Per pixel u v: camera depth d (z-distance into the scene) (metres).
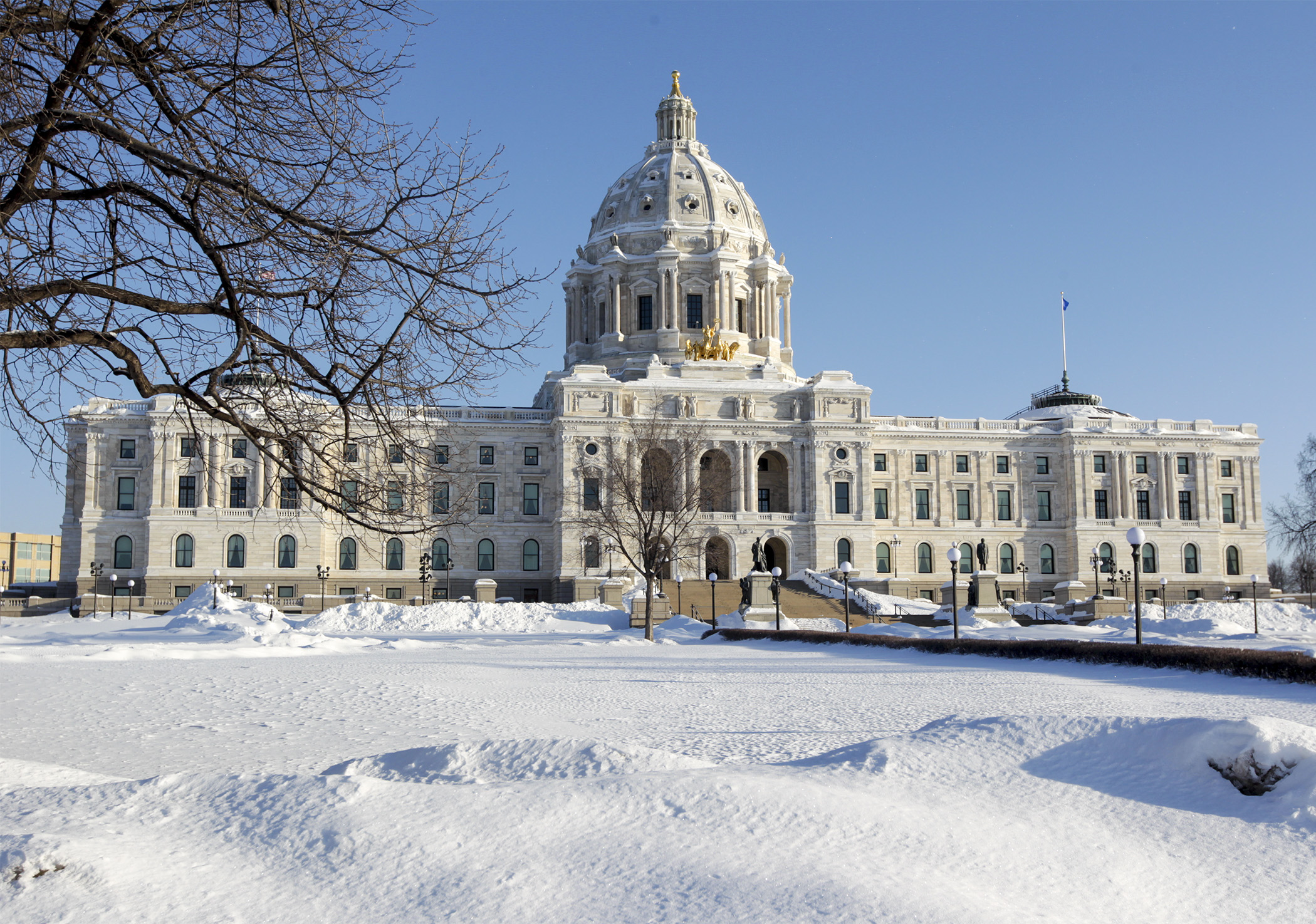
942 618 93.12
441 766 14.89
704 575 125.75
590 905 9.92
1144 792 14.23
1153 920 10.77
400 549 128.25
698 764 14.81
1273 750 13.98
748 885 10.20
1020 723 16.20
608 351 148.38
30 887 9.68
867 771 14.48
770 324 151.75
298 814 11.84
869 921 9.59
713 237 151.88
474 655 53.72
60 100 15.89
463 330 18.36
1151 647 36.53
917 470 138.00
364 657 51.19
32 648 49.53
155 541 121.31
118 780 15.16
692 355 141.75
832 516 128.88
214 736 22.44
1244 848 12.51
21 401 17.53
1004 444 139.38
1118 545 137.00
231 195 16.75
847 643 56.78
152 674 37.91
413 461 18.91
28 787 13.86
